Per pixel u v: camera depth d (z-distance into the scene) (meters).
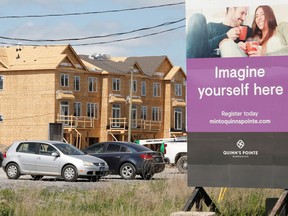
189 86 13.40
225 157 13.23
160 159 31.39
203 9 13.31
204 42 13.31
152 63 91.06
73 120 79.38
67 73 78.88
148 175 30.55
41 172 28.69
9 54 81.19
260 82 13.06
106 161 31.12
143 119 87.81
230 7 13.20
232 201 15.92
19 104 78.81
